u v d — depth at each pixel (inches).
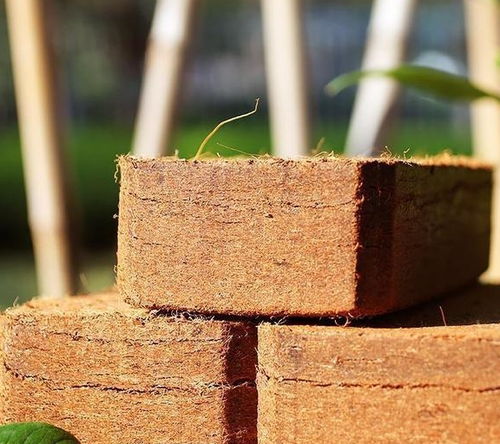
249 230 24.3
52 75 48.0
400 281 25.3
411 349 23.5
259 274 24.3
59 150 48.8
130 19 236.1
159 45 47.8
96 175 168.7
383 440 23.6
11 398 25.4
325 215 24.0
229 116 259.0
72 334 25.1
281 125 47.4
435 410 23.4
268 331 24.1
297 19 46.5
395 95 47.7
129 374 25.0
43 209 49.0
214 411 24.8
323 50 230.5
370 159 24.5
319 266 24.1
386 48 46.5
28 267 139.1
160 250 24.6
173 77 47.9
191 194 24.4
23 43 47.4
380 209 24.4
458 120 224.1
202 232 24.5
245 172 24.2
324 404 23.8
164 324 24.8
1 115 223.1
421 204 26.3
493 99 34.5
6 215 167.8
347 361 23.7
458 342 23.4
